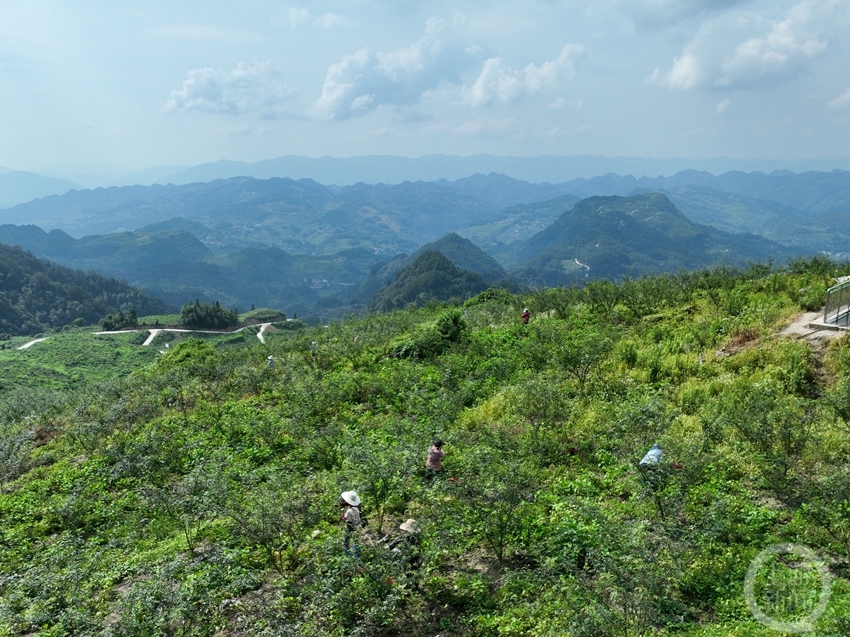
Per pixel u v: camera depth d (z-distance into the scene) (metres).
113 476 19.53
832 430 12.99
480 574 10.38
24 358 118.75
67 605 11.55
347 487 13.16
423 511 12.10
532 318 31.98
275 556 12.05
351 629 9.25
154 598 10.09
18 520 17.55
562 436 15.62
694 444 12.40
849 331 17.95
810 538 9.66
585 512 10.47
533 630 8.34
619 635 7.48
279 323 187.62
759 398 14.44
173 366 37.06
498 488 11.16
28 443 26.02
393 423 18.70
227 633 9.84
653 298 28.28
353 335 35.69
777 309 21.91
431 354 28.17
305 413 21.64
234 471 17.36
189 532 14.27
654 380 19.22
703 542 9.79
